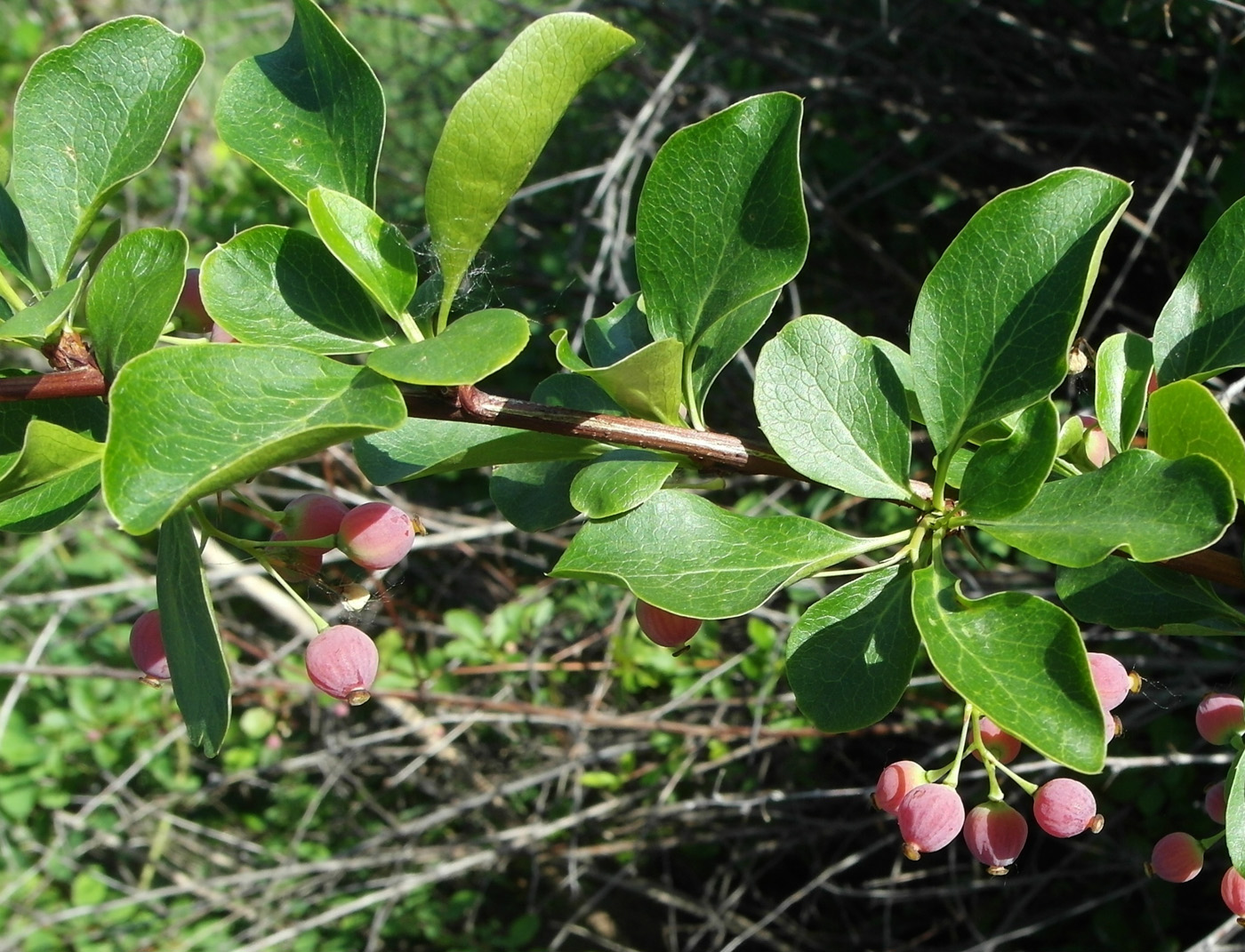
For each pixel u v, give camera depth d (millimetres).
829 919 625
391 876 646
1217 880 518
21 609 726
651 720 562
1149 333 596
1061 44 599
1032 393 181
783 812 599
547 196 788
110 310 181
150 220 817
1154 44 617
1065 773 517
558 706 621
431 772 706
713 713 602
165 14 892
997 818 192
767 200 191
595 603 623
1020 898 571
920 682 507
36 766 667
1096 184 183
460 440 204
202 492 149
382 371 163
